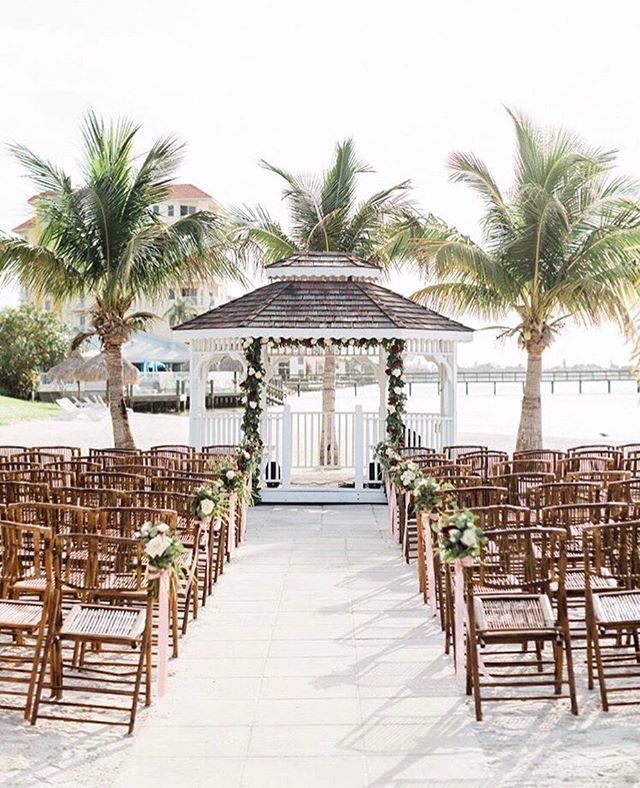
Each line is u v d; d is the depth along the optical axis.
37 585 6.20
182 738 5.14
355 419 14.48
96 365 34.16
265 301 14.71
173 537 6.03
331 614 7.81
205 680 6.13
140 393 44.56
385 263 20.20
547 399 49.00
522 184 17.16
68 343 44.81
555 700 5.70
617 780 4.57
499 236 17.55
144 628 5.49
